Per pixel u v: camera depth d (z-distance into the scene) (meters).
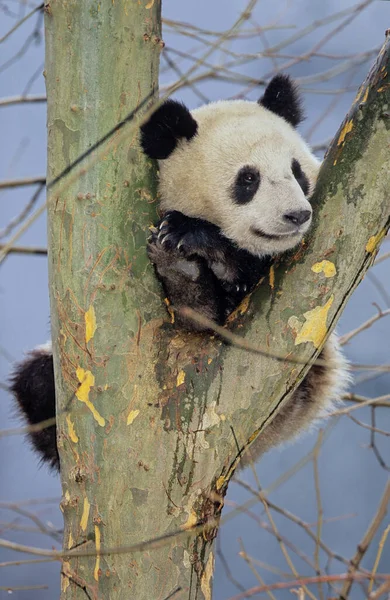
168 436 5.93
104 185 6.04
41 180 8.31
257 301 6.08
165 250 6.48
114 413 5.98
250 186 7.81
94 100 6.04
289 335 5.95
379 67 6.14
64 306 6.05
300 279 6.00
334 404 9.46
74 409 6.05
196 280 7.30
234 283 8.02
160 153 7.72
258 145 8.00
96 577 5.98
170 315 6.30
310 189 8.22
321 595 5.64
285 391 6.01
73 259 6.02
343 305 6.08
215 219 7.93
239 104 8.80
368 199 5.97
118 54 6.08
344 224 5.98
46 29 6.10
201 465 5.93
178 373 5.99
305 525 7.98
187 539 5.94
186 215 8.00
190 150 8.10
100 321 6.01
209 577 6.09
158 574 5.89
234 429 5.96
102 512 5.98
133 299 6.10
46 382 9.28
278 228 7.31
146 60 6.22
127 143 6.14
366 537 5.61
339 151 6.14
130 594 5.89
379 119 6.01
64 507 6.21
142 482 5.92
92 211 6.01
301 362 5.96
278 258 6.51
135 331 6.07
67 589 6.12
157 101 6.29
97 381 6.00
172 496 5.93
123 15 6.08
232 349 6.00
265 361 5.95
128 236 6.14
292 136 8.48
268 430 9.07
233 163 7.93
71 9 5.99
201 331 6.37
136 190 6.24
